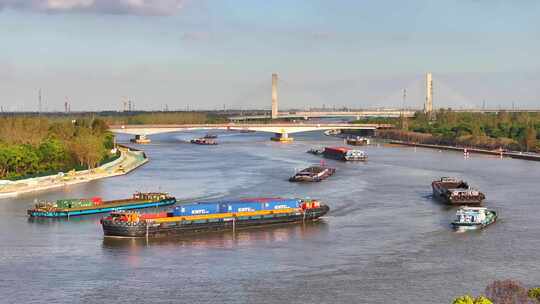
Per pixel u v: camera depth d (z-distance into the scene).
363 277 127.50
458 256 141.50
